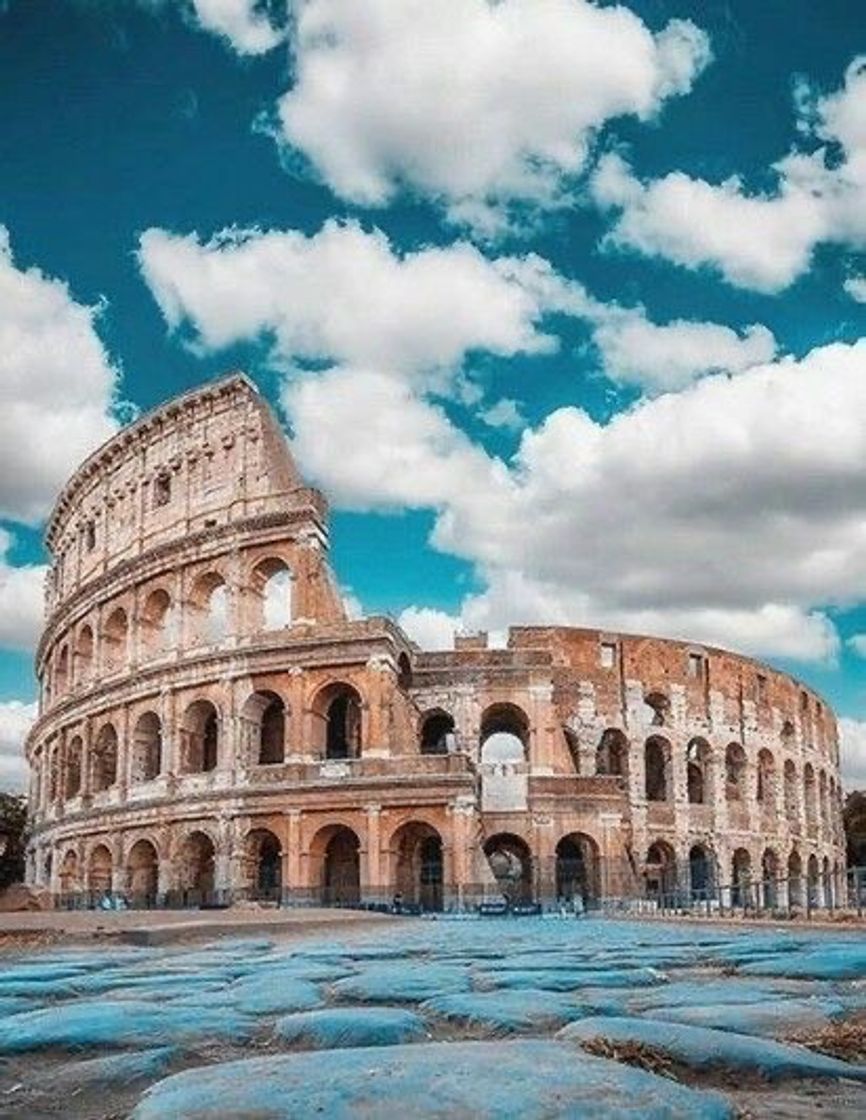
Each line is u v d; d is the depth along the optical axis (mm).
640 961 16078
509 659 82562
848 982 12328
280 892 73062
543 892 76688
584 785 79312
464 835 70812
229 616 80938
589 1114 4969
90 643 96875
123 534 93812
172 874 77750
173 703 82000
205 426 88625
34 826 100000
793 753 104250
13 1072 6926
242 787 75312
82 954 21859
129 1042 7855
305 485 81812
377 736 73938
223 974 14219
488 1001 9562
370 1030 7969
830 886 65062
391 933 33312
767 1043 6980
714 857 91125
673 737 91250
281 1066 6152
